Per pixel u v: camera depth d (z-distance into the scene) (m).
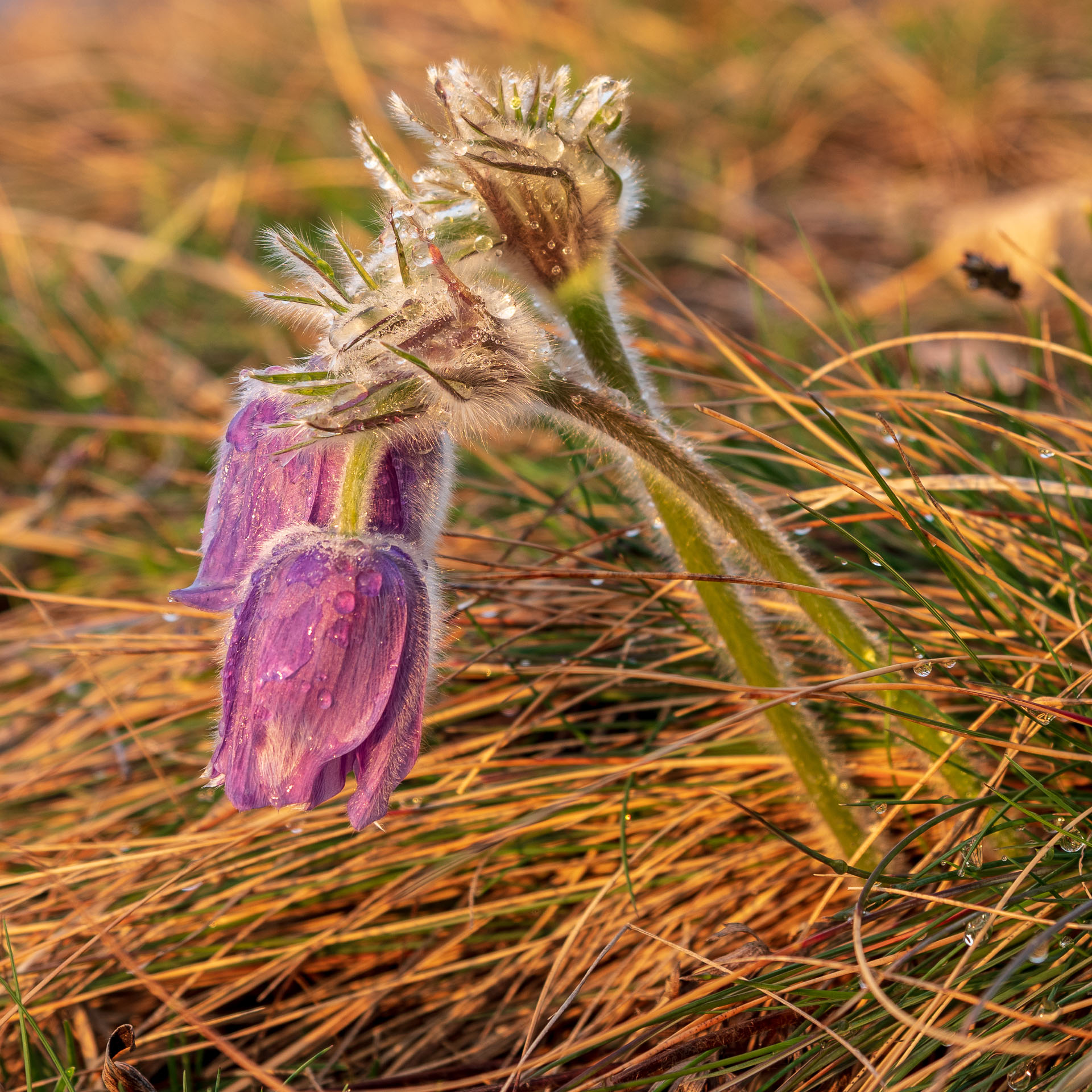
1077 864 0.38
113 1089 0.38
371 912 0.41
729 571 0.40
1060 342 0.56
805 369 0.47
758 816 0.39
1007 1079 0.37
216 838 0.42
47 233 0.74
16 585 0.44
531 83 0.38
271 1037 0.41
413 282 0.37
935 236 0.72
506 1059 0.40
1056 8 0.96
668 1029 0.39
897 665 0.39
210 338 0.67
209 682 0.46
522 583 0.45
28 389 0.63
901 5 0.99
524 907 0.41
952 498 0.45
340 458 0.37
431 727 0.44
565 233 0.38
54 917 0.43
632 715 0.44
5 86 1.08
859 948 0.37
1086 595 0.42
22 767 0.45
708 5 1.05
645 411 0.39
